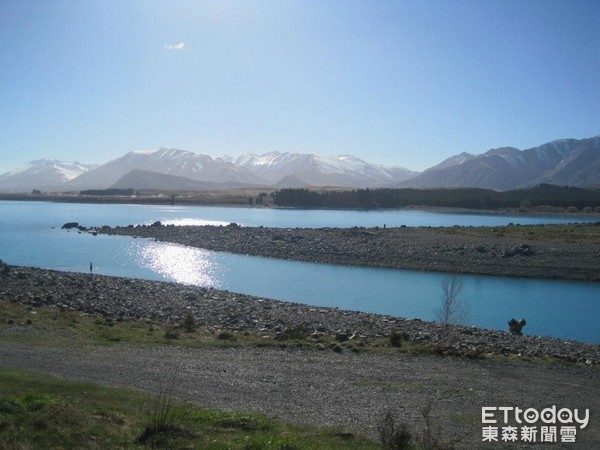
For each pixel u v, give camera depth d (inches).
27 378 797.2
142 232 4443.9
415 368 1013.8
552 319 1871.3
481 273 2721.5
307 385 872.9
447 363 1066.1
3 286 1894.7
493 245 3157.0
